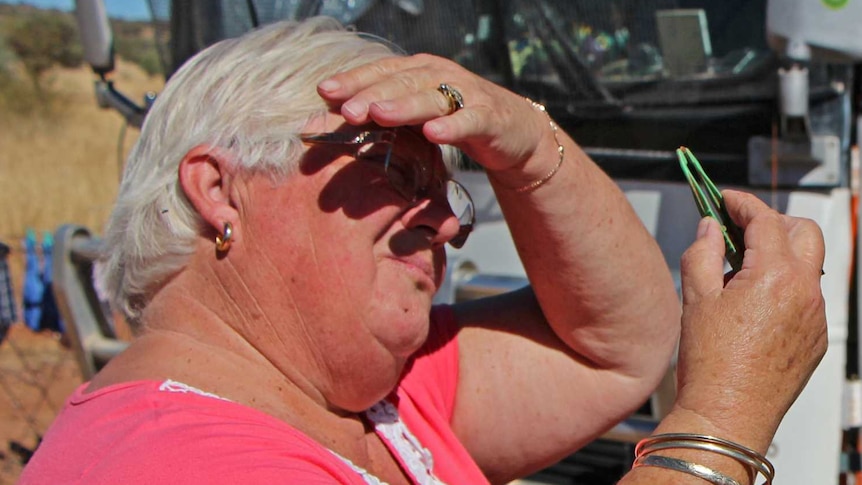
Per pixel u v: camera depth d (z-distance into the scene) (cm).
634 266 190
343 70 154
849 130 269
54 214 1488
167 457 130
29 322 623
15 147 1958
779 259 133
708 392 128
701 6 289
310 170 150
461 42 330
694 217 292
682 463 124
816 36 234
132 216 156
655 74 300
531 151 168
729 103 288
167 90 159
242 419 142
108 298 167
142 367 153
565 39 313
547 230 180
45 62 2783
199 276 156
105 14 354
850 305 268
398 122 134
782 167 275
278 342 155
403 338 157
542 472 292
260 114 149
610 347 194
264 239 151
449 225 160
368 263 153
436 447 179
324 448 147
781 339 129
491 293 266
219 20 346
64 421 148
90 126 2272
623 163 305
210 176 152
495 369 199
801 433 261
